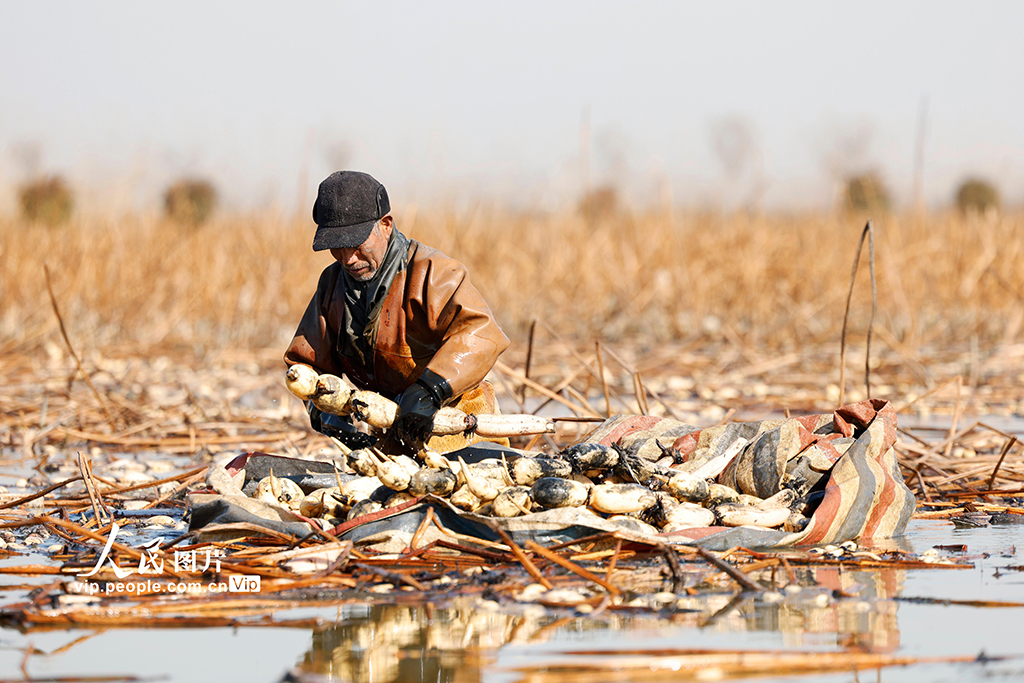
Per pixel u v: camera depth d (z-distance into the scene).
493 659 7.73
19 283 32.75
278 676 7.46
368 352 12.14
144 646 8.11
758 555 10.58
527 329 33.75
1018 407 22.11
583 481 11.90
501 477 11.45
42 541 11.54
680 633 8.25
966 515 12.90
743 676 7.41
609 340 33.91
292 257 36.38
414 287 11.81
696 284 35.78
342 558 9.92
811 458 12.11
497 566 10.30
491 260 35.69
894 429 12.52
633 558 10.55
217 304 35.09
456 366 11.47
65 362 28.56
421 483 10.95
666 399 23.31
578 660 7.66
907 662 7.60
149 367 28.89
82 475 12.61
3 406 21.31
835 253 37.62
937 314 34.78
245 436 18.45
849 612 8.78
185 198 40.81
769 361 28.08
